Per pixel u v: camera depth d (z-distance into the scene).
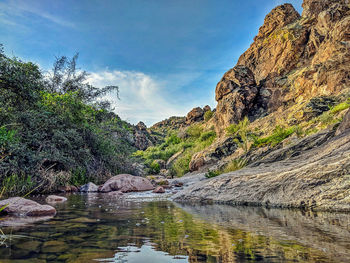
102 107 12.18
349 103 12.69
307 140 8.12
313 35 23.55
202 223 2.49
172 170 23.80
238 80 26.00
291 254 1.40
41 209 3.16
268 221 2.56
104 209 3.73
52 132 8.72
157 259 1.33
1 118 6.74
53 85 11.97
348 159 3.66
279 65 25.55
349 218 2.59
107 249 1.54
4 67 6.74
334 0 24.48
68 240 1.77
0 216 2.88
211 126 36.22
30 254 1.42
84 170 9.54
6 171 6.16
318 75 18.47
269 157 8.38
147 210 3.61
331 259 1.29
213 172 11.41
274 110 22.72
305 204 3.49
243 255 1.39
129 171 12.58
